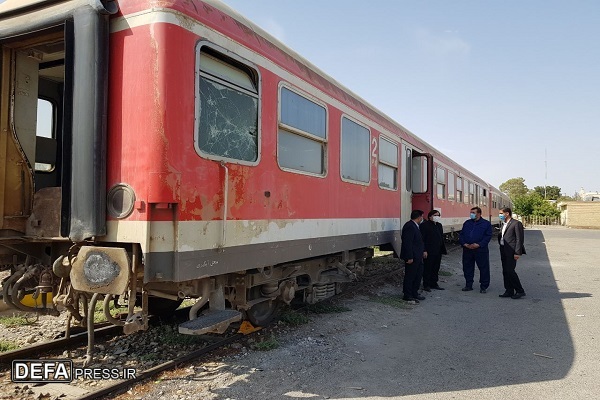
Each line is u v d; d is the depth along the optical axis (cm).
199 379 421
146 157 364
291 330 593
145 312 391
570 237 2898
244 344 525
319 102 615
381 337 582
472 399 397
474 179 2045
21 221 431
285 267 587
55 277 420
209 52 420
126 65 378
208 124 414
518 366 482
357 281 956
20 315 615
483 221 930
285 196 526
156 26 369
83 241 380
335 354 507
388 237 884
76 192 375
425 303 805
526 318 698
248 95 470
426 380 439
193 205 388
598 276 1164
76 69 376
